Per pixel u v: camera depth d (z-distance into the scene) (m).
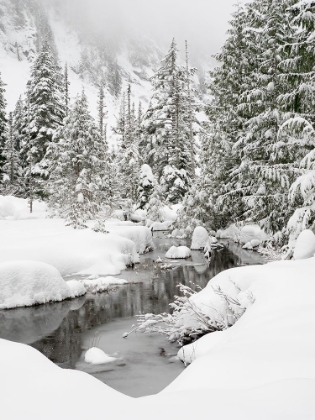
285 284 5.80
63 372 2.99
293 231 10.16
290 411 1.91
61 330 8.72
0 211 28.98
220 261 17.17
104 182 28.56
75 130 25.81
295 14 11.76
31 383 2.73
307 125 10.12
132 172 36.75
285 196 15.30
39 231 18.80
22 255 13.62
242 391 2.33
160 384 5.57
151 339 7.91
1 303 10.48
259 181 17.45
